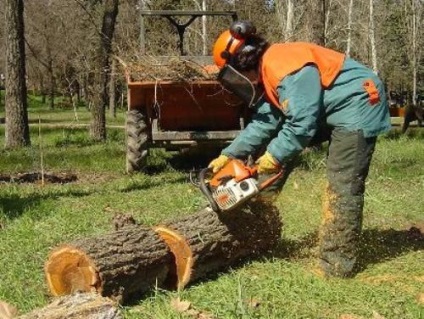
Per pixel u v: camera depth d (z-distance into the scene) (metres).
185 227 4.64
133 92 9.80
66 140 17.00
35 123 28.98
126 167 10.49
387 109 4.80
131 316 4.08
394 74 48.81
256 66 4.67
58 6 35.47
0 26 34.09
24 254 5.46
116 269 4.16
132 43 11.54
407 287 4.65
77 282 4.21
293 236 5.89
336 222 4.79
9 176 10.12
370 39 35.00
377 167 10.53
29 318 3.51
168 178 9.62
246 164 4.88
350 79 4.67
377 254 5.43
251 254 5.19
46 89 57.31
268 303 4.25
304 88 4.45
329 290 4.47
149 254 4.38
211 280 4.74
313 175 9.57
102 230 6.12
